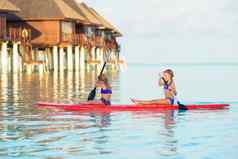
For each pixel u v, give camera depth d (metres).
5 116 23.59
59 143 16.80
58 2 81.88
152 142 16.92
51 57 86.50
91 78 61.06
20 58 74.00
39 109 26.25
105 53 104.88
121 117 23.08
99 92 26.48
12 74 67.75
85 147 16.14
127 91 43.06
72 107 26.12
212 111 25.22
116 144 16.61
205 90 44.56
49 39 80.19
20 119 22.53
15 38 68.81
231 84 54.53
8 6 66.19
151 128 19.88
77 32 91.75
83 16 92.19
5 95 35.41
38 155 15.02
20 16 78.81
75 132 18.97
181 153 15.23
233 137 17.72
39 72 73.62
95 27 98.62
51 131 19.20
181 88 47.38
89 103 26.16
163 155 15.01
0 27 66.06
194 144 16.52
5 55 67.06
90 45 90.69
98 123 21.28
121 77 73.88
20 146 16.30
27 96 34.69
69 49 82.06
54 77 62.16
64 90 40.69
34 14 79.06
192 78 72.06
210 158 14.59
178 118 22.72
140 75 83.94
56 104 27.12
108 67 108.06
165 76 26.23
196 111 25.17
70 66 82.38
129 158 14.69
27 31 73.44
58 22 80.06
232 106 27.30
